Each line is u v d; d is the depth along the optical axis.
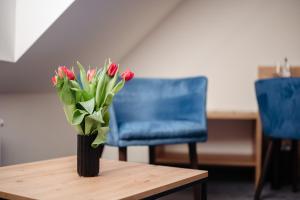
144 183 1.35
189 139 2.48
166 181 1.38
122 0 2.65
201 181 1.53
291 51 3.50
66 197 1.16
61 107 3.09
